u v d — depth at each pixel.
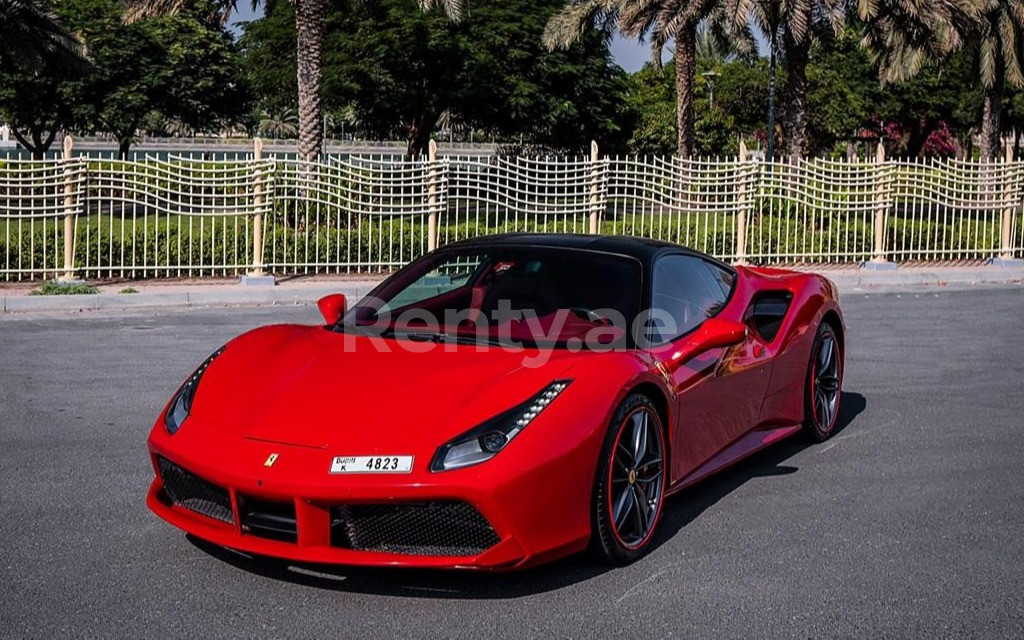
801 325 5.70
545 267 4.73
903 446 5.91
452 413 3.62
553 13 33.62
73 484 4.94
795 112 25.14
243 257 14.36
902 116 49.94
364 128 36.84
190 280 13.58
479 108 33.41
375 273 14.67
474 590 3.71
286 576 3.81
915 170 16.56
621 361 4.02
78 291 11.83
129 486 4.91
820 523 4.54
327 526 3.49
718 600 3.67
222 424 3.79
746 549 4.20
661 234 15.45
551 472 3.55
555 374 3.86
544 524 3.57
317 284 13.20
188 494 3.88
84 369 7.82
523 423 3.59
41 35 31.77
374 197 16.19
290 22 33.66
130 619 3.43
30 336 9.36
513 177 14.60
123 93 41.97
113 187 13.01
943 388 7.53
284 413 3.74
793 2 23.30
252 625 3.39
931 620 3.52
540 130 35.75
